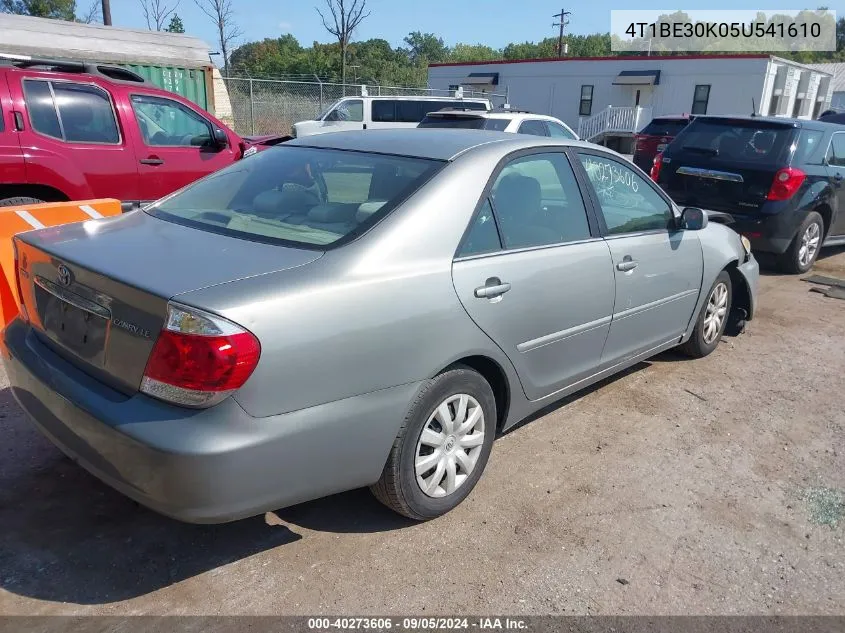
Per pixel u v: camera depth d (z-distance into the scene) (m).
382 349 2.67
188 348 2.27
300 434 2.49
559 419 4.25
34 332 3.00
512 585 2.77
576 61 32.19
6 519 3.01
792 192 7.63
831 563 3.03
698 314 5.01
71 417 2.52
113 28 16.89
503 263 3.19
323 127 16.38
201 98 17.59
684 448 3.97
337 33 28.30
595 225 3.84
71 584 2.66
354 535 3.04
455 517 3.20
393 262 2.76
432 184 3.04
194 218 3.17
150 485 2.33
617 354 4.18
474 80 34.97
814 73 33.78
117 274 2.46
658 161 8.59
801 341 5.95
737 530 3.22
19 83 6.25
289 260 2.63
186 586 2.68
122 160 6.84
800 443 4.12
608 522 3.22
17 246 3.06
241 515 2.45
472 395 3.14
